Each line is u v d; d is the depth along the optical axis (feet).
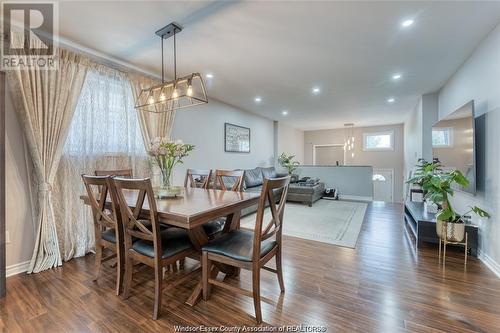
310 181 21.11
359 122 27.32
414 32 8.09
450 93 12.53
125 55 9.77
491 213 7.83
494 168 7.69
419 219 9.62
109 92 10.21
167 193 7.35
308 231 11.84
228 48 9.25
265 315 5.56
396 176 28.63
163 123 12.37
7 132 7.45
